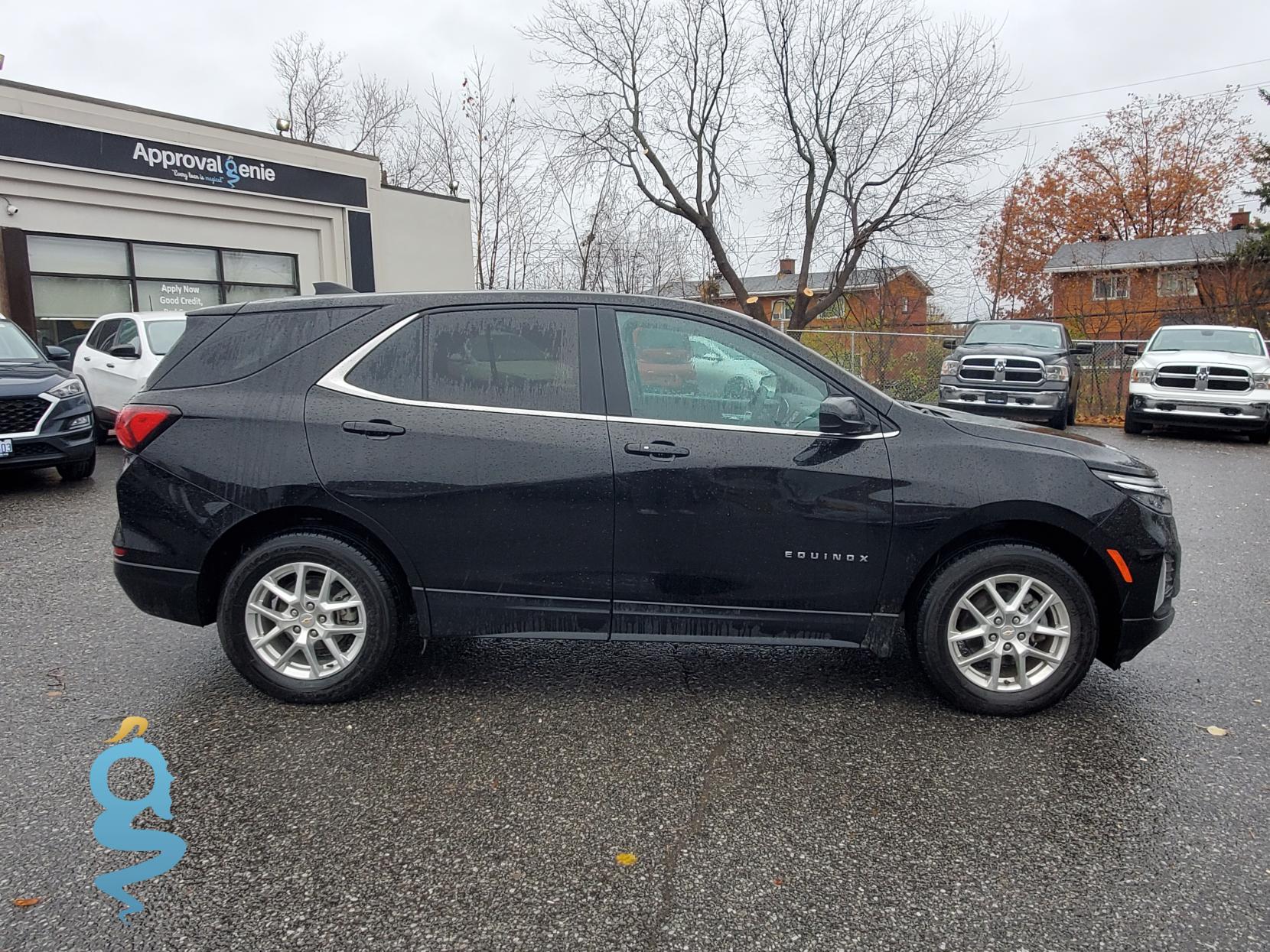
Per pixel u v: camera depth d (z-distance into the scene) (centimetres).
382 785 301
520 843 269
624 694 384
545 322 365
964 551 358
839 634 363
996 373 1362
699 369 362
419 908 237
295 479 352
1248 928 230
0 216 1343
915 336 1805
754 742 338
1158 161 3856
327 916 233
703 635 364
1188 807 292
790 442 355
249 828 274
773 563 356
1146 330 3197
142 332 1039
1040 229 4038
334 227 1833
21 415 792
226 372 367
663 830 277
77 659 412
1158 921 233
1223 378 1321
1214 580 567
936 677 361
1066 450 359
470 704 370
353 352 363
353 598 362
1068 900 243
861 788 304
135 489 360
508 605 363
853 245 2150
